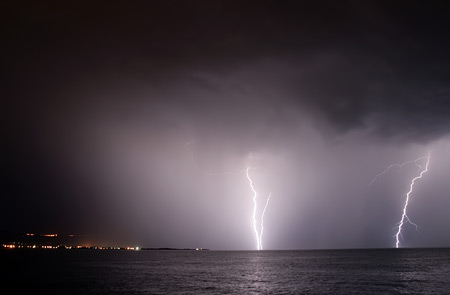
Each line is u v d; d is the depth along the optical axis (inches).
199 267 3051.2
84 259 4682.6
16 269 2566.4
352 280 1835.6
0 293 1382.9
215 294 1385.3
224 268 2896.2
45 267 2829.7
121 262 3917.3
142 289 1509.6
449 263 3139.8
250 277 2063.2
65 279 1902.1
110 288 1537.9
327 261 3777.1
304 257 5093.5
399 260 3713.1
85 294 1362.0
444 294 1350.9
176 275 2207.2
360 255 5354.3
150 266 3191.4
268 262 3838.6
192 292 1434.5
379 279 1870.1
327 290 1478.8
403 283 1684.3
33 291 1435.8
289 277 2041.1
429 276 2009.1
